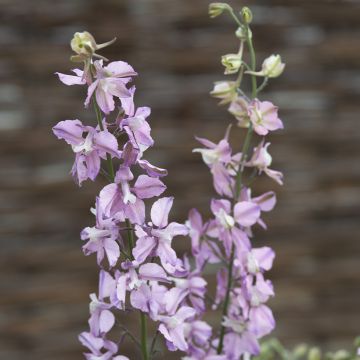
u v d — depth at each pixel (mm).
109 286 1898
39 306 7480
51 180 7449
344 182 7773
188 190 7402
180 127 7430
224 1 7512
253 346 2150
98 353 1971
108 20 7410
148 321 6988
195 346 2193
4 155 7402
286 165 7707
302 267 7762
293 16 7629
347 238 7773
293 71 7668
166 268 1879
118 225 1935
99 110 1839
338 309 7805
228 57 2213
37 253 7449
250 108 2158
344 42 7691
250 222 2143
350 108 7770
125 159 1818
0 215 7418
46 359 7492
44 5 7379
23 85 7402
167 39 7434
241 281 2143
